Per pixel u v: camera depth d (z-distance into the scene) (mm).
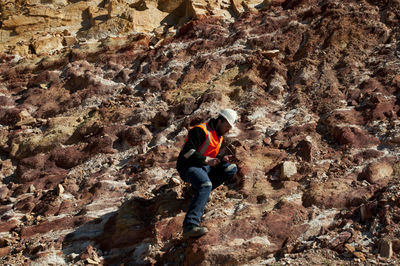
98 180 5578
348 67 6480
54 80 8422
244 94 6617
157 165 5562
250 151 5320
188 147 3953
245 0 9430
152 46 8750
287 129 5594
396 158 4527
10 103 8117
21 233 4738
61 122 7117
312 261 3379
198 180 3941
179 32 8844
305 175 4695
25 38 10180
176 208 4504
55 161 6332
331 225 3811
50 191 5590
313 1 8367
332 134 5332
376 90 5730
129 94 7508
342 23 7266
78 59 8812
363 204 3797
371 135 5035
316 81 6445
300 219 3969
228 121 4000
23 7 10695
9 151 6980
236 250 3662
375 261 3248
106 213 4824
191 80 7383
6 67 9250
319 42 7164
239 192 4609
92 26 10117
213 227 3986
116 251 4246
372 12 7285
